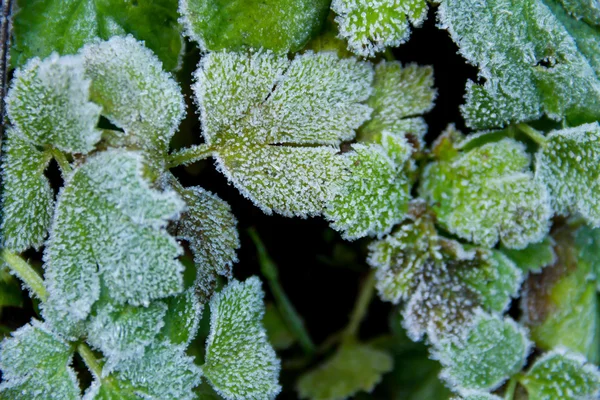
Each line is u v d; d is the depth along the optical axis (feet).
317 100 1.22
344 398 1.34
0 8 1.19
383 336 1.36
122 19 1.22
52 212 1.19
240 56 1.21
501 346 1.24
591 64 1.24
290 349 1.35
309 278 1.33
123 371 1.18
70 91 1.17
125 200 1.16
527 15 1.22
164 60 1.22
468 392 1.24
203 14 1.20
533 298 1.28
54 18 1.22
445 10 1.21
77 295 1.17
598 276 1.28
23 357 1.18
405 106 1.24
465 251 1.24
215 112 1.20
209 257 1.20
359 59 1.22
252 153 1.21
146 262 1.16
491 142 1.24
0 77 1.19
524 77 1.22
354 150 1.22
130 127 1.19
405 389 1.34
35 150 1.19
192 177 1.23
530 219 1.23
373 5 1.20
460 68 1.25
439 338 1.23
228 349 1.20
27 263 1.19
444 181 1.25
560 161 1.23
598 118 1.23
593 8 1.25
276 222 1.27
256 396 1.20
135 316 1.17
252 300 1.21
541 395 1.25
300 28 1.21
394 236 1.24
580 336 1.27
